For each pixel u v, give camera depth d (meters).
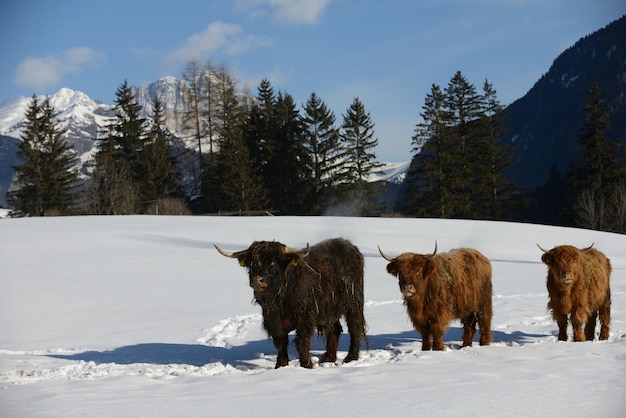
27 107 69.75
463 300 10.66
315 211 72.12
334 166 72.75
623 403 6.17
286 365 9.57
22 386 7.63
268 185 72.69
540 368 7.89
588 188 62.72
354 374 7.88
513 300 17.20
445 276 10.37
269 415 6.04
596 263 11.59
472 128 72.94
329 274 9.85
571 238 37.75
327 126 73.06
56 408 6.35
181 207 67.25
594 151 62.81
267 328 9.48
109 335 13.41
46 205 68.69
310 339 9.51
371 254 29.98
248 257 9.25
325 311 9.74
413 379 7.46
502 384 7.05
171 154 77.38
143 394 7.06
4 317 15.59
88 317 15.59
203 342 12.49
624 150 65.69
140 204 67.94
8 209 76.44
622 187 59.06
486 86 73.44
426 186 69.88
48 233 34.47
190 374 8.87
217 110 79.12
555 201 81.38
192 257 27.20
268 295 9.21
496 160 72.44
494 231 39.16
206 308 16.70
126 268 24.16
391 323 14.06
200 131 79.75
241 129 76.56
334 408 6.24
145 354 11.23
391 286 20.86
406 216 72.19
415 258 10.27
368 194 72.94
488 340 11.21
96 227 37.88
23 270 23.50
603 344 10.00
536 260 29.23
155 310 16.48
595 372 7.57
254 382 7.61
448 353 9.34
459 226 40.94
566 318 11.59
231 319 15.12
